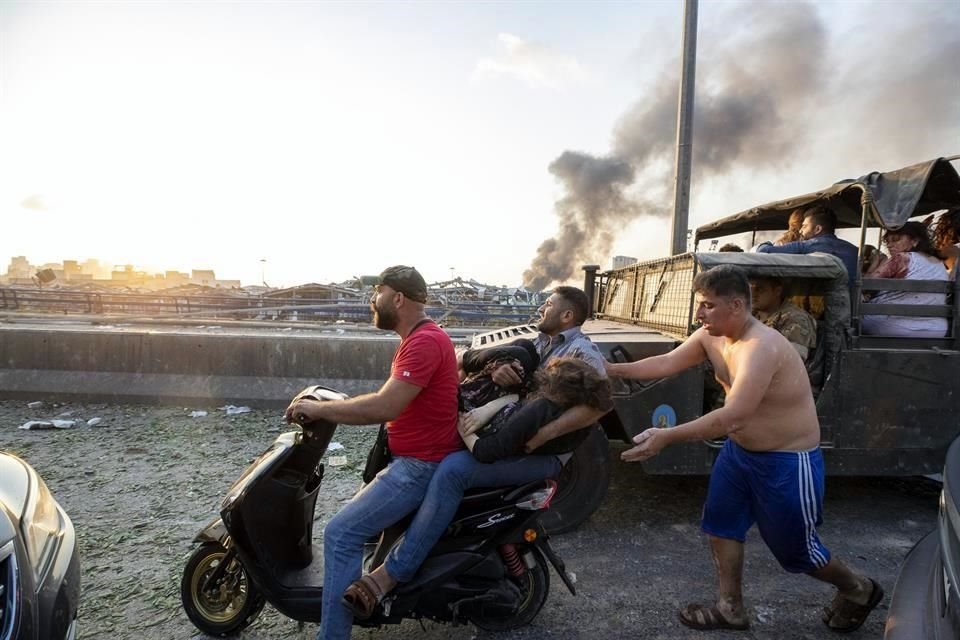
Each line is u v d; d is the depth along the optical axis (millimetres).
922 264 4320
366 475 2748
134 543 3680
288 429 6281
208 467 5078
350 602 2348
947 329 4234
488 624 2740
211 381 7191
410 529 2420
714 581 3381
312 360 7289
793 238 5469
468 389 2557
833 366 3996
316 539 3732
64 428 6207
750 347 2572
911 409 4062
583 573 3465
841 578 2750
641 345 3943
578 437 2482
